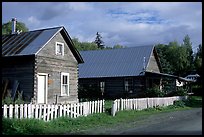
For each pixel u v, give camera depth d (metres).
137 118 20.08
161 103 30.45
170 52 98.62
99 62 46.53
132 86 41.53
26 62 25.08
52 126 15.84
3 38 28.92
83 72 45.03
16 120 14.48
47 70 26.09
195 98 41.12
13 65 25.52
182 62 95.81
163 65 79.44
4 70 25.77
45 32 27.75
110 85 42.59
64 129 15.32
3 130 13.50
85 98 40.25
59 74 27.59
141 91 40.81
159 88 40.94
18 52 24.88
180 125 15.00
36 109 16.34
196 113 21.62
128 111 23.45
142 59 43.97
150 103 28.16
